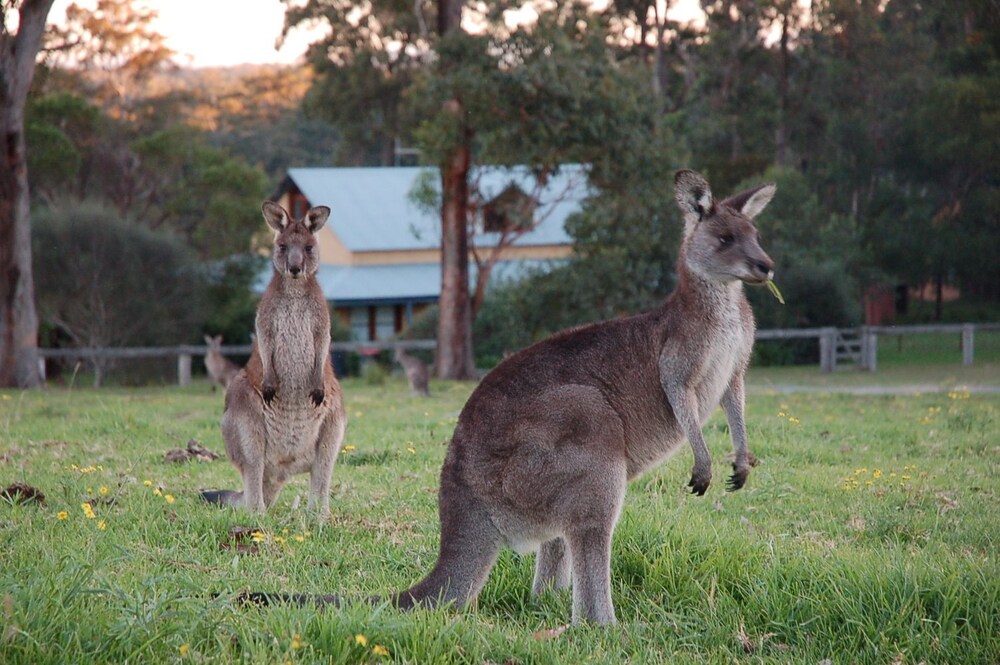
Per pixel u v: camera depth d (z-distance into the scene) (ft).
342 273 129.08
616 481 16.44
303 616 14.19
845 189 137.08
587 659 14.64
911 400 54.49
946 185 133.18
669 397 17.67
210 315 111.14
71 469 27.63
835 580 17.67
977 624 16.63
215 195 119.03
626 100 79.20
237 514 22.25
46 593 13.69
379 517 23.57
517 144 78.33
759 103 145.69
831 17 136.56
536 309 96.27
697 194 18.08
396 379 90.79
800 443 34.94
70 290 100.22
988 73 118.32
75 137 123.44
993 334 133.90
